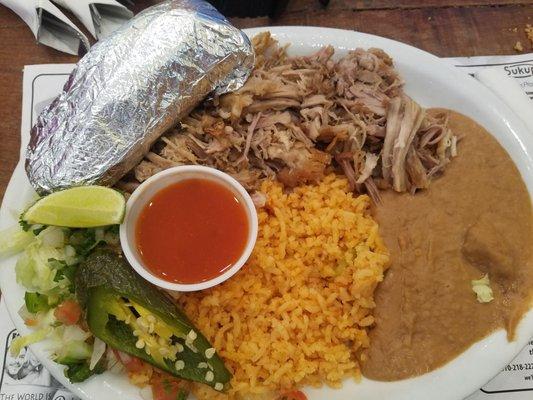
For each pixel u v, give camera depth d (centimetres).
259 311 21
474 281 21
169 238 21
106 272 19
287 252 22
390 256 22
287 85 24
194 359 20
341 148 24
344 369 21
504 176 23
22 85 28
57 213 20
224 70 23
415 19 29
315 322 21
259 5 29
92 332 19
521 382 22
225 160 23
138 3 30
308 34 26
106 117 22
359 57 25
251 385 21
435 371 21
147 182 21
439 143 24
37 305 21
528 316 21
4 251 22
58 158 22
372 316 22
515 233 22
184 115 23
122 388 20
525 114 26
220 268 21
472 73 28
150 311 19
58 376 20
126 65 22
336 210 23
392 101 24
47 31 29
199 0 24
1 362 23
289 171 23
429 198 23
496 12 30
